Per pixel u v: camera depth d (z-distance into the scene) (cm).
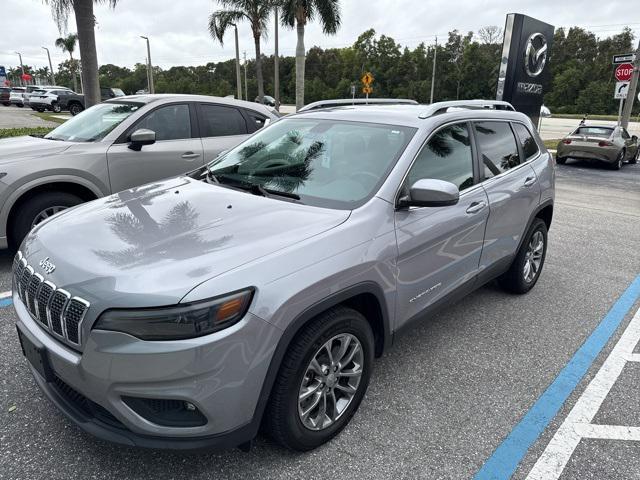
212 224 260
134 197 312
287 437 244
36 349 233
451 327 414
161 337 202
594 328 420
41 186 514
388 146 319
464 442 274
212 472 246
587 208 941
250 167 344
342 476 247
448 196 276
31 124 2258
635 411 307
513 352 375
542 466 258
